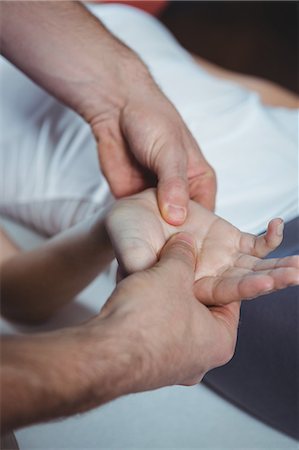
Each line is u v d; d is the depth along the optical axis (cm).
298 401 74
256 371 75
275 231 62
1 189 95
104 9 103
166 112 77
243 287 57
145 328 52
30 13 81
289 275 55
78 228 79
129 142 78
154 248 63
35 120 93
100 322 51
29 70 83
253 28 197
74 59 81
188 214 67
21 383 46
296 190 82
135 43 97
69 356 49
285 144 87
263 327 72
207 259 63
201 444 75
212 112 88
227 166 84
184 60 98
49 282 82
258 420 79
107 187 85
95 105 80
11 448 61
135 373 50
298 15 203
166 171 73
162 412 78
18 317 86
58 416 48
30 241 96
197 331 55
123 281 55
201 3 208
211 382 79
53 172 90
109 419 77
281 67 181
